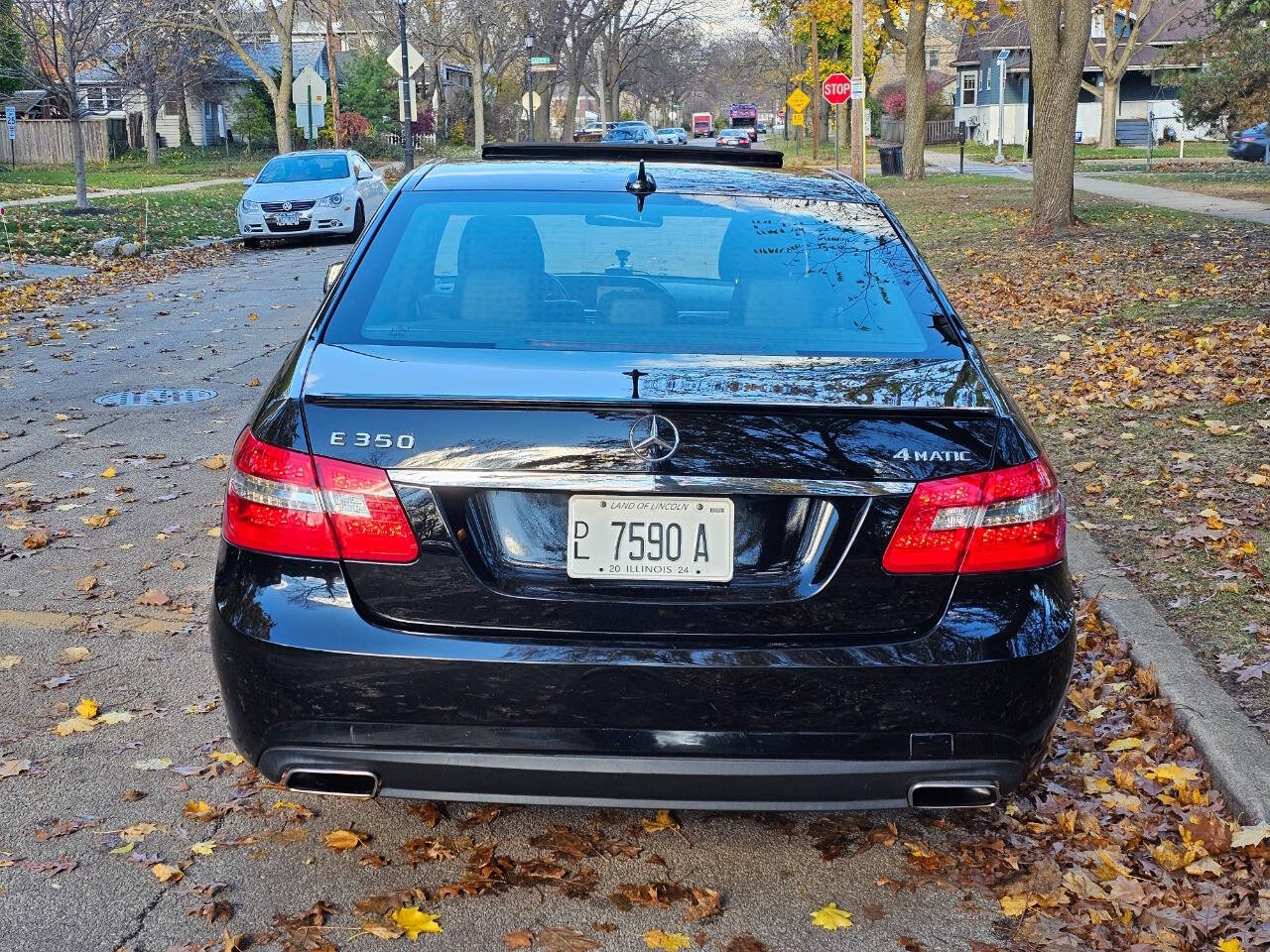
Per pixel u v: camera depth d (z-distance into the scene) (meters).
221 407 8.88
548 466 2.76
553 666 2.76
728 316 3.33
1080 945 3.05
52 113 55.69
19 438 7.91
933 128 79.31
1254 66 42.59
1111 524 6.14
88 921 3.06
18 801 3.63
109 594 5.29
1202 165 40.94
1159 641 4.59
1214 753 3.77
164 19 37.81
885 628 2.84
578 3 67.94
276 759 2.91
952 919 3.15
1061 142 19.48
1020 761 2.92
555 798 2.86
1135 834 3.51
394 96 69.19
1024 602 2.90
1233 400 8.29
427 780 2.86
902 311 3.42
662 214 3.75
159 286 16.36
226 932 3.03
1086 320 11.90
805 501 2.82
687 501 2.79
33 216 25.50
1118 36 54.38
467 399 2.82
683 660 2.77
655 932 3.07
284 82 47.97
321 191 22.34
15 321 12.98
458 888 3.23
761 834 3.53
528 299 3.36
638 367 3.01
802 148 72.88
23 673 4.51
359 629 2.81
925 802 2.96
